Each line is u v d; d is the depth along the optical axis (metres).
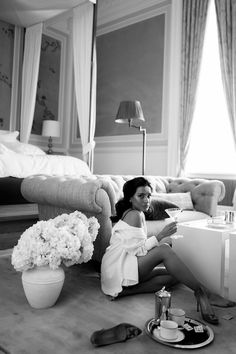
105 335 1.21
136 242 1.68
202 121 4.30
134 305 1.58
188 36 4.29
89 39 3.67
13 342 1.19
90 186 1.90
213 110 4.22
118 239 1.72
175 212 1.97
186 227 1.90
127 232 1.68
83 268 2.16
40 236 1.52
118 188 2.58
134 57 5.00
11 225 2.73
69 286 1.82
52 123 5.45
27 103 4.78
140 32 4.94
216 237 1.76
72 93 5.98
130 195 1.73
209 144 4.25
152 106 4.75
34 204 3.63
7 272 2.03
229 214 2.08
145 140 4.59
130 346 1.19
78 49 3.77
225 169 4.12
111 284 1.66
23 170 3.55
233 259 1.68
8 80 5.21
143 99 4.86
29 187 2.37
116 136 5.19
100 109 5.44
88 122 3.71
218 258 1.76
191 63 4.27
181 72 4.35
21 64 5.25
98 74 5.49
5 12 4.43
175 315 1.33
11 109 5.26
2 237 2.60
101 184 1.92
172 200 2.89
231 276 1.68
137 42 4.97
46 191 2.19
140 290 1.73
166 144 4.56
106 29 5.38
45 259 1.48
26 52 4.82
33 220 2.90
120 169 5.12
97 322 1.38
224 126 4.14
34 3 4.02
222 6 3.94
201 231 1.83
